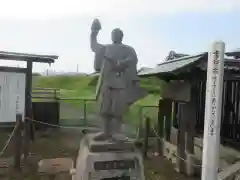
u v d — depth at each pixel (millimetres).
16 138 7695
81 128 11805
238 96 8320
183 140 7730
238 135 8219
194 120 7477
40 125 12883
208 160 4285
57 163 8453
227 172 6383
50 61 8625
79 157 6020
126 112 5641
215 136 4266
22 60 8172
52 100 13734
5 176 7293
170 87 8414
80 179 5453
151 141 10805
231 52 9398
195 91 7301
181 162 7770
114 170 5371
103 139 5652
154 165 8492
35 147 10438
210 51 4359
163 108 9602
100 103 5602
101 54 5508
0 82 7809
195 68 6543
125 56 5445
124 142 5559
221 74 4297
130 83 5520
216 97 4285
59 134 12328
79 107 14672
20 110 8031
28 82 8234
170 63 8320
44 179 7172
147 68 10031
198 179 7219
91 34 5520
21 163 8195
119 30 5547
